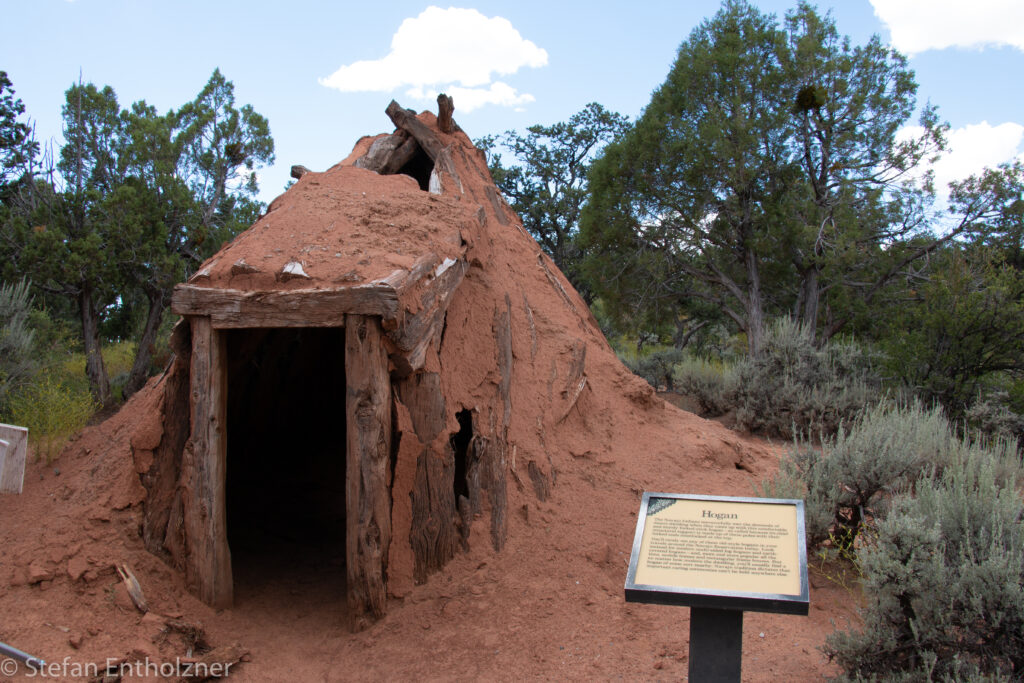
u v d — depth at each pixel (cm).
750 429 1130
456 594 494
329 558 607
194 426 489
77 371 1332
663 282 1791
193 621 469
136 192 1520
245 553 603
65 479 579
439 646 451
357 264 504
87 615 446
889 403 997
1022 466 684
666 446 692
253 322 475
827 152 1662
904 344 1055
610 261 1800
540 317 707
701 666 332
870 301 1645
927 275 1528
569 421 652
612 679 404
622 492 605
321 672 439
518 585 500
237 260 510
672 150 1600
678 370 1447
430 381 522
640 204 1725
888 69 1667
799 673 388
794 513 348
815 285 1611
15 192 1609
